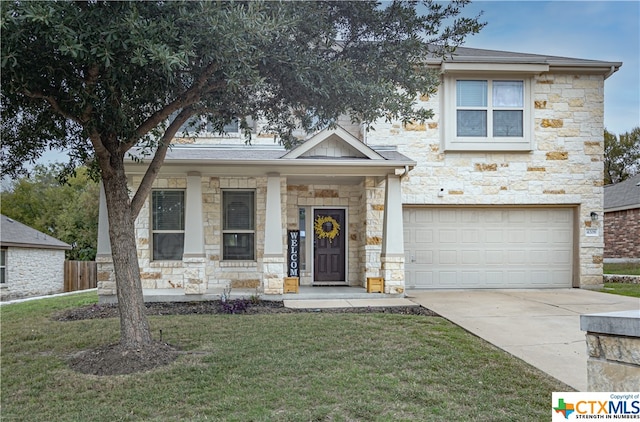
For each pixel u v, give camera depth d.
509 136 12.00
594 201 12.12
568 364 5.21
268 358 5.49
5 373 5.15
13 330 7.27
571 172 12.14
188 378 4.86
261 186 11.27
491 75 11.96
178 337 6.52
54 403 4.30
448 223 12.10
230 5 4.70
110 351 5.73
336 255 12.02
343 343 6.13
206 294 9.81
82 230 26.75
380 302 9.61
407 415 3.89
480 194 12.00
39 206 29.81
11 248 18.22
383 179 10.92
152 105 6.30
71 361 5.55
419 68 7.21
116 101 5.29
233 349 5.90
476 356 5.49
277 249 9.98
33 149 6.81
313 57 5.75
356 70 6.48
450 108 11.89
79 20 4.23
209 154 10.30
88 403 4.29
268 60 5.61
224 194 11.31
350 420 3.81
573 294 10.75
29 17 3.83
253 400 4.24
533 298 10.09
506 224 12.18
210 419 3.86
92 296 11.79
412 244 12.00
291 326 7.14
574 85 12.20
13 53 4.16
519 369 5.04
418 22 6.62
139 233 10.84
